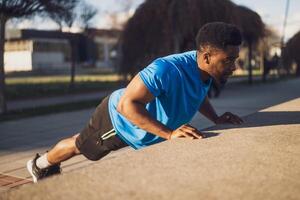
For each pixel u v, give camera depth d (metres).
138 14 15.59
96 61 53.12
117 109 2.87
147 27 15.40
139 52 15.64
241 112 11.02
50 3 10.81
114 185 1.82
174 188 1.78
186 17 14.62
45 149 7.00
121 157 2.27
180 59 2.90
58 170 3.74
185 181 1.87
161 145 2.53
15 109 12.43
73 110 12.09
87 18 19.89
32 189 1.79
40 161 3.66
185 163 2.13
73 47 21.23
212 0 14.79
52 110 12.00
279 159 2.21
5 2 10.22
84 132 3.35
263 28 21.14
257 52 29.34
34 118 10.52
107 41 53.78
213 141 2.63
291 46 19.75
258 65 37.44
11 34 26.27
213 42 2.74
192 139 2.68
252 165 2.10
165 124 2.94
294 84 22.06
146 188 1.78
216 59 2.79
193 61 2.90
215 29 2.75
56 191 1.76
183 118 2.99
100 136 3.22
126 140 3.11
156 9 15.16
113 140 3.18
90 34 21.03
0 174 5.52
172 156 2.27
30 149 7.00
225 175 1.94
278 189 1.77
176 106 2.90
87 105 13.21
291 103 4.90
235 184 1.83
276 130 2.99
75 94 18.12
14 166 5.91
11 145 7.32
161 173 1.97
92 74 39.25
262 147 2.46
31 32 29.16
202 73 2.89
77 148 3.43
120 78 16.44
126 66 16.05
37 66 37.41
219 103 13.11
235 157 2.24
